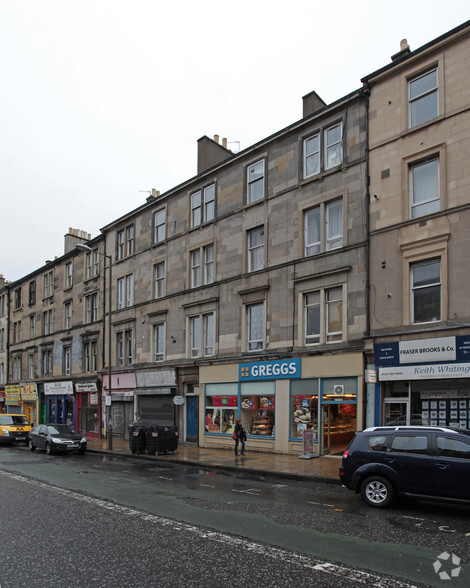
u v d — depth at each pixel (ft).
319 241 63.41
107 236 107.65
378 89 58.70
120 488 41.14
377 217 56.75
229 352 73.46
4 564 21.21
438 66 53.16
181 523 28.12
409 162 54.90
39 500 35.83
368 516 29.78
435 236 51.16
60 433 78.28
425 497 30.76
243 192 74.84
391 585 18.42
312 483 44.21
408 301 52.95
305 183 65.16
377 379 53.57
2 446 95.14
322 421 60.18
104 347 104.22
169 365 83.97
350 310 58.13
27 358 139.64
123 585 18.63
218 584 18.62
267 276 68.80
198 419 77.41
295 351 63.10
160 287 91.09
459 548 22.98
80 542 24.47
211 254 80.59
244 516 29.86
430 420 50.08
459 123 50.88
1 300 161.17
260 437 66.64
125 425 95.81
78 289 116.57
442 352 48.55
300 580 18.95
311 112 71.00
